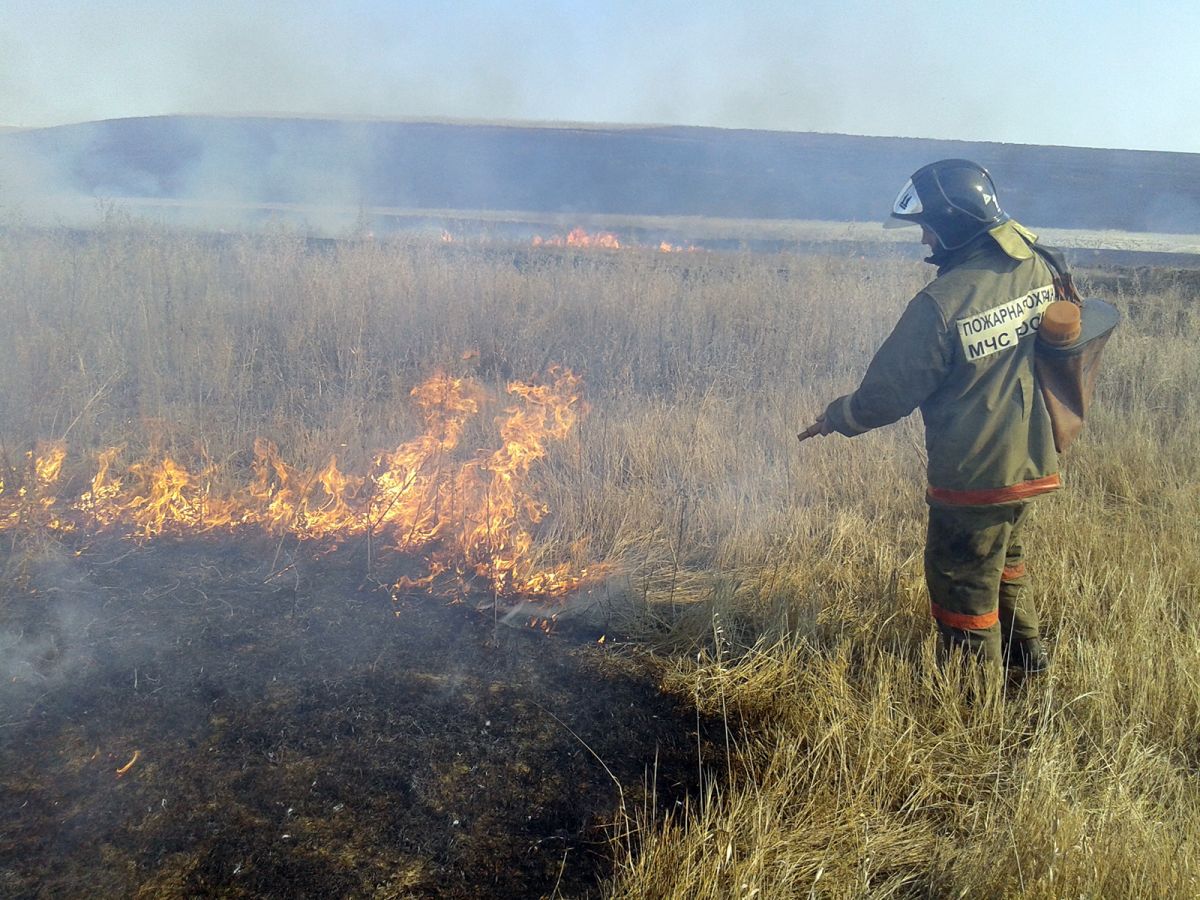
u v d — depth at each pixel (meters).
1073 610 3.71
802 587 3.96
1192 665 3.20
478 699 3.18
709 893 2.19
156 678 3.15
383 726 2.98
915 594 3.81
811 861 2.39
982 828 2.60
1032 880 2.28
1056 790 2.58
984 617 3.21
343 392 6.81
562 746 2.96
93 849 2.38
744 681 3.34
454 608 3.83
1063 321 2.96
